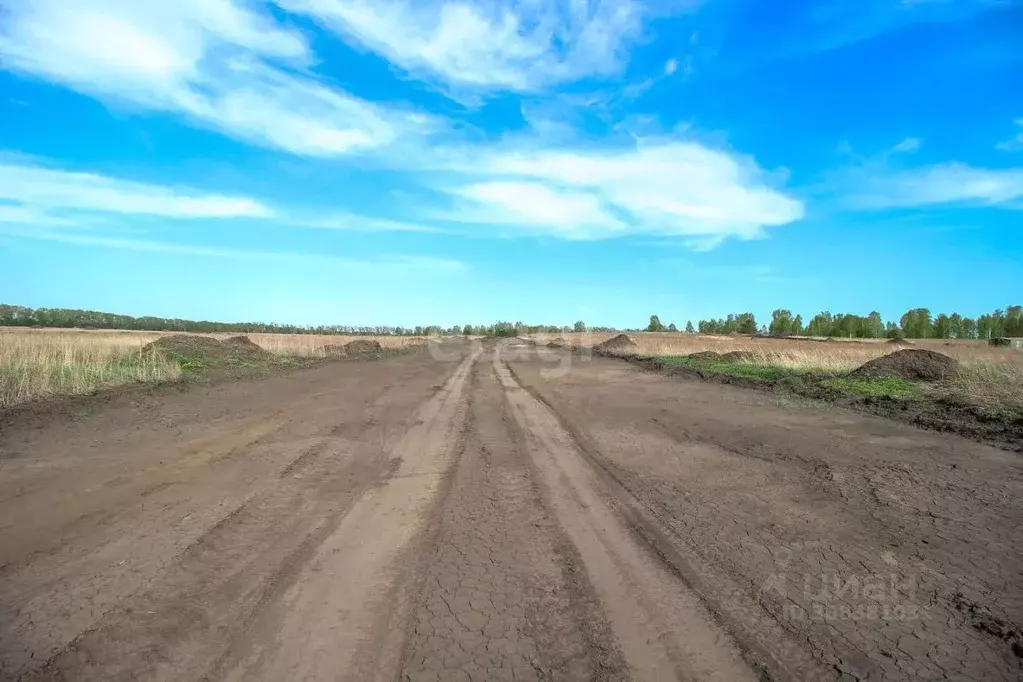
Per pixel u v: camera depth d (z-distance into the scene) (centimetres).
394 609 307
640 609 309
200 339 2053
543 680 246
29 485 521
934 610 310
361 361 2530
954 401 988
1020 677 250
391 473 605
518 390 1399
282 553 382
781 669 255
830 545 400
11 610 300
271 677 246
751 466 628
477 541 409
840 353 2250
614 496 523
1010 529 430
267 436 774
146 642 272
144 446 688
